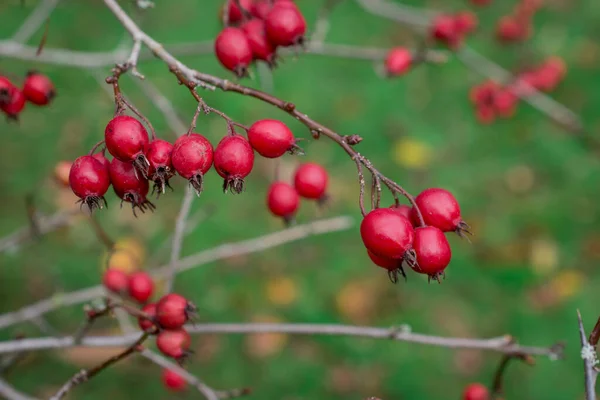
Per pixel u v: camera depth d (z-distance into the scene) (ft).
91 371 7.53
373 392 17.06
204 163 6.10
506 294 19.39
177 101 20.89
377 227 5.99
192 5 24.82
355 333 9.17
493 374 17.53
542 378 17.37
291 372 17.19
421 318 18.58
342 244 19.83
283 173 20.83
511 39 18.74
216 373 17.01
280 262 19.17
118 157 6.13
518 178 21.90
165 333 7.57
